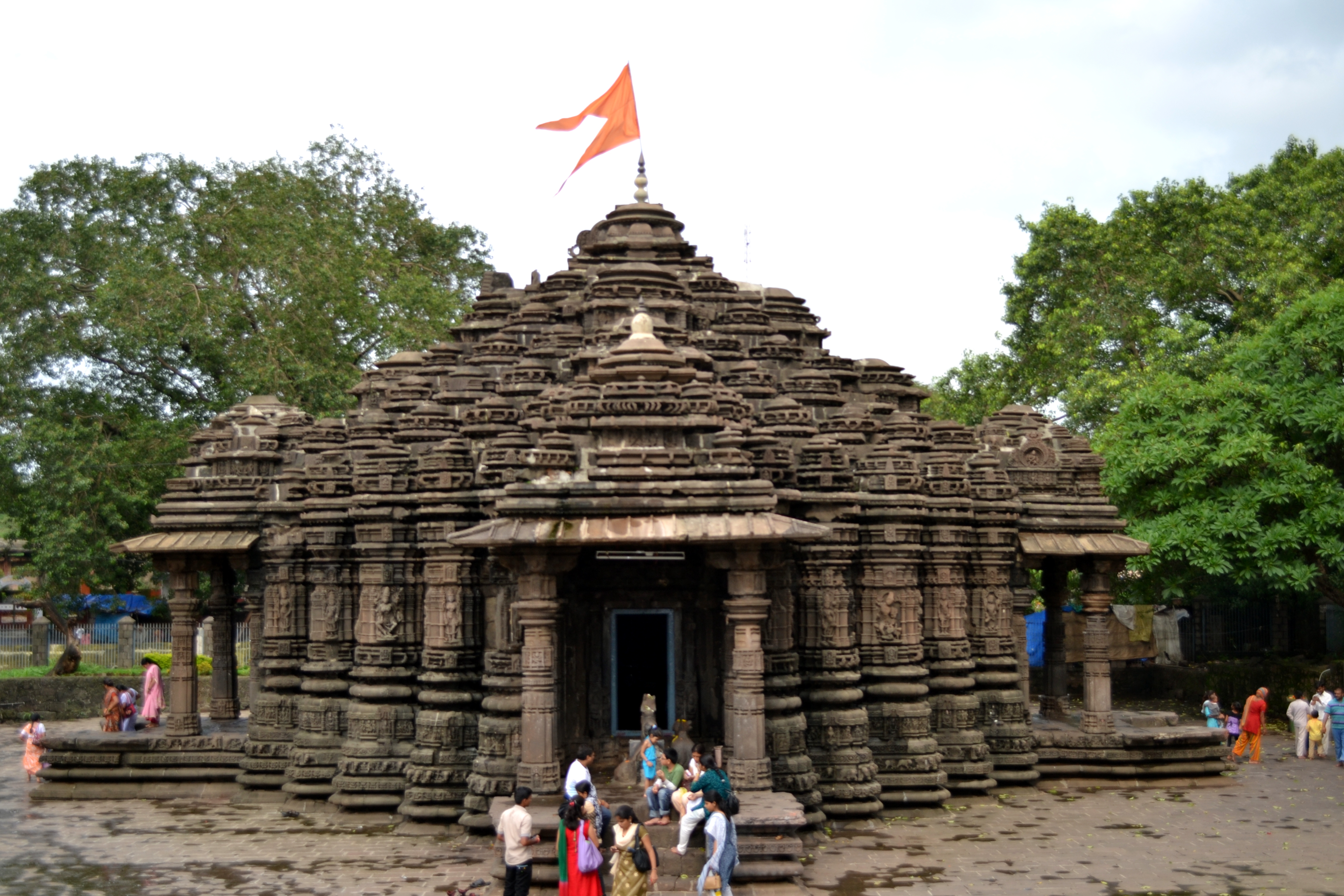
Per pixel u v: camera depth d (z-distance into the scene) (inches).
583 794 663.1
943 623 1008.2
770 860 741.3
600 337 975.0
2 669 1617.9
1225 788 1051.3
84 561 1758.1
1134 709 1556.3
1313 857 810.2
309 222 2015.3
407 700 954.1
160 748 1044.5
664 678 893.2
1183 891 730.8
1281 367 1414.9
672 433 821.9
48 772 1042.1
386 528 957.2
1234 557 1360.7
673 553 855.7
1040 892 729.0
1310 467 1339.8
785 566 896.9
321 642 998.4
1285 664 1540.4
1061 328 1920.5
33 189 2017.7
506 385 990.4
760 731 802.2
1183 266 1903.3
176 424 1909.4
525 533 777.6
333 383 1882.4
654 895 717.9
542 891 736.3
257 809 990.4
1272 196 1934.1
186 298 1855.3
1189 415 1427.2
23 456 1792.6
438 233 2277.3
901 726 964.6
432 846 856.9
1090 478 1112.8
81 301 1941.4
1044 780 1064.8
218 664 1146.7
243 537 1045.2
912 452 1036.5
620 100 1115.9
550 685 804.6
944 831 892.6
